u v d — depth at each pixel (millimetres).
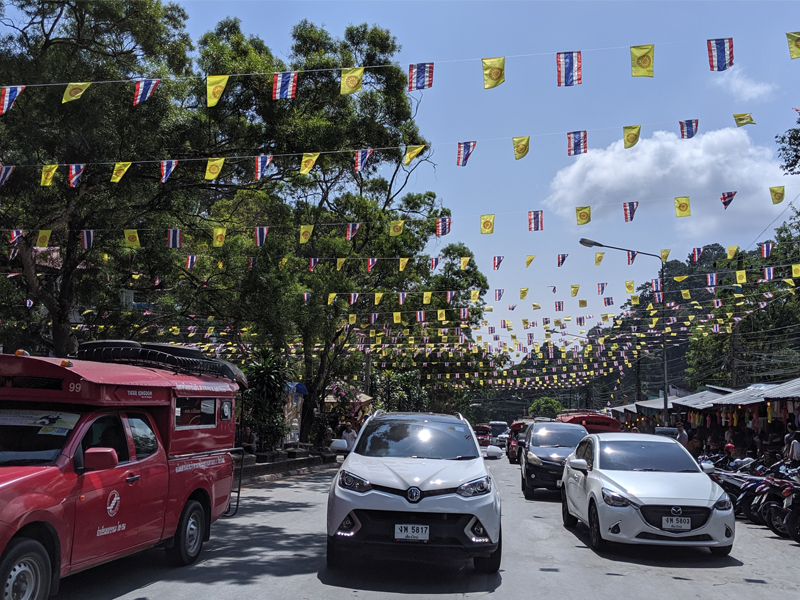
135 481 6512
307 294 22062
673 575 7641
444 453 7969
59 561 5410
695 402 25734
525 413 102125
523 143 10609
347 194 28281
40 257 18391
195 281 19453
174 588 6480
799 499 10352
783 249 30906
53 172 11641
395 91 20000
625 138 10242
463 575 7289
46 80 12844
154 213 17766
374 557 7340
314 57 17094
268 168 16594
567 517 11164
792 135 23531
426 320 32969
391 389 48125
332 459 29000
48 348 22547
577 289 19906
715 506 8492
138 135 14133
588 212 12945
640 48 8594
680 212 12438
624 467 9695
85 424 6074
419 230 30531
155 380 7094
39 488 5277
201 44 18938
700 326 24938
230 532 9867
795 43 7863
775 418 20750
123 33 14453
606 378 75312
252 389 22562
